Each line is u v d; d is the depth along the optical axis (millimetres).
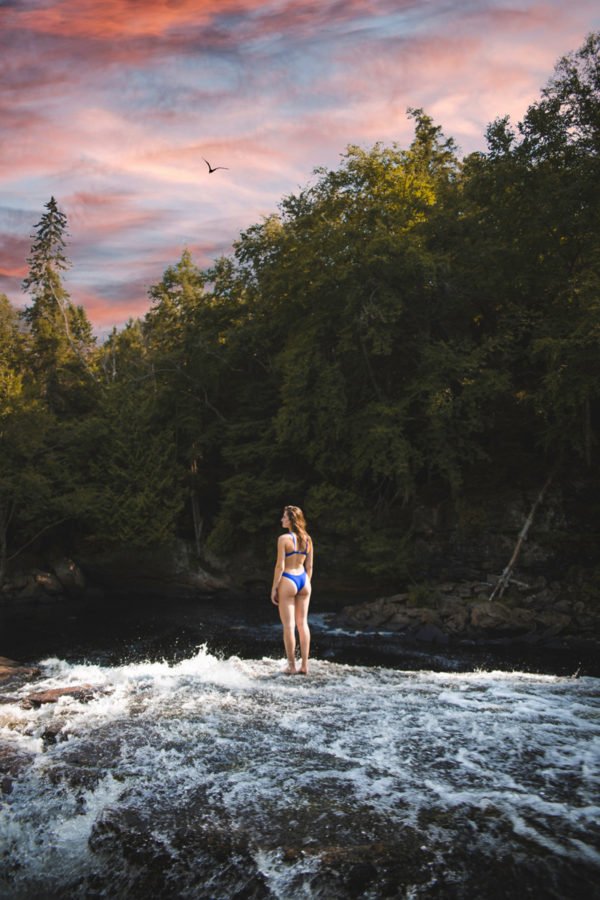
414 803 4844
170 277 41781
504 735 6188
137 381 33750
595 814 4645
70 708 7141
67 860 4801
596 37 21516
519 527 21125
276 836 4469
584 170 20453
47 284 50156
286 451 26906
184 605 24594
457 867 4066
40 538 30078
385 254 22562
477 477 23031
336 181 27078
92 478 30797
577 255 22047
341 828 4531
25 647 16078
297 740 6113
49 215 50656
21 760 5848
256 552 26797
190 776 5418
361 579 23875
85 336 50969
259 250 31031
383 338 22422
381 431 21531
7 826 5207
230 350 29906
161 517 28281
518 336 22688
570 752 5781
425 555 22328
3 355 40875
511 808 4738
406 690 7844
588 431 20359
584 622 17922
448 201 24594
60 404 40750
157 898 4285
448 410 20984
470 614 18344
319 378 23828
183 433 31188
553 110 21641
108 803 5152
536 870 4012
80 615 22281
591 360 19062
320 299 24672
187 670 8938
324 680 8352
